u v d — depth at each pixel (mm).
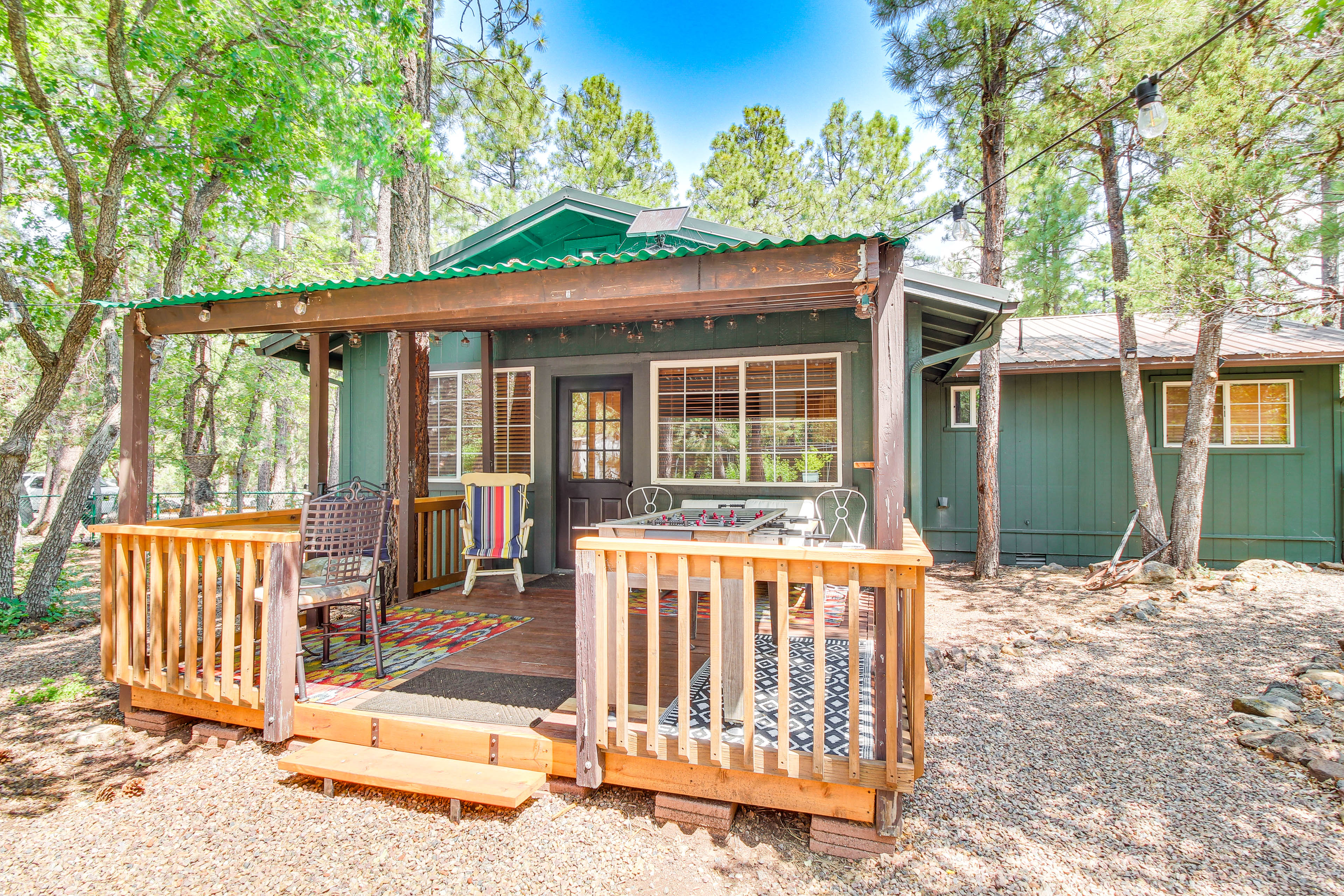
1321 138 4562
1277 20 5016
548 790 2816
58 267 7395
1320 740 3285
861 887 2250
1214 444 8266
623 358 6332
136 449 4008
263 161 7484
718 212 14383
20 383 13000
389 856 2439
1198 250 5004
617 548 2613
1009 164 9727
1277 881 2252
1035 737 3518
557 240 6457
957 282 4664
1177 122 5070
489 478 5594
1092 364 8195
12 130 6668
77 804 2855
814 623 2389
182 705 3490
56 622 6391
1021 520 8859
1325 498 7902
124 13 5980
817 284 2949
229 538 3232
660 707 3125
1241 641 5070
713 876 2312
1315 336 8297
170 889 2273
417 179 6695
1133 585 6988
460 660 3844
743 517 4938
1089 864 2365
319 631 4477
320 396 5527
